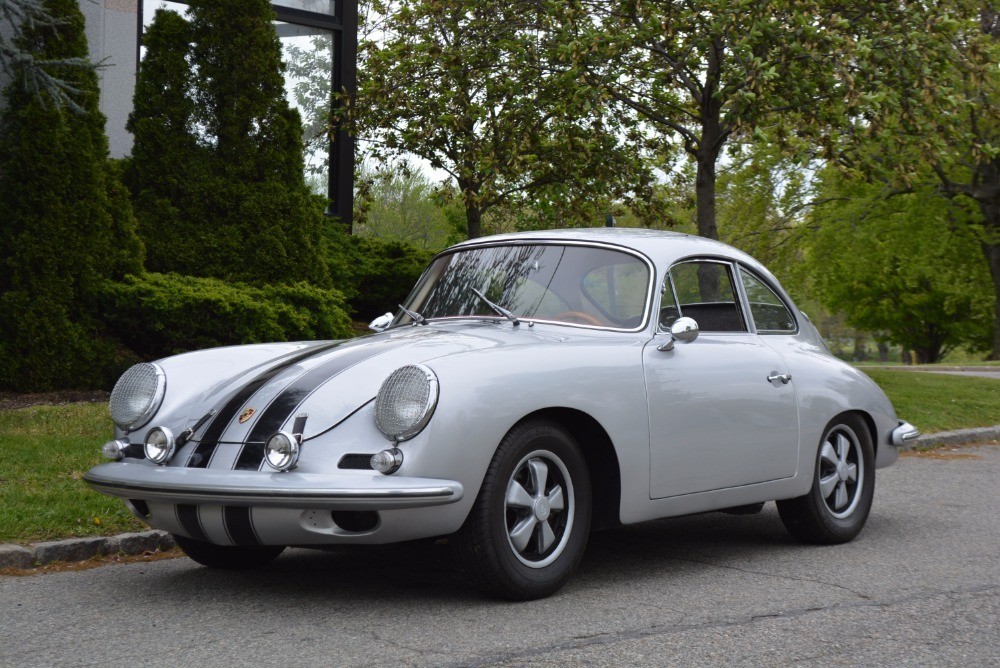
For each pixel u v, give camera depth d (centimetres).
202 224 1148
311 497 367
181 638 366
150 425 431
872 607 416
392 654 344
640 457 444
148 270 1121
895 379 1448
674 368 468
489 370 397
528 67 1367
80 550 503
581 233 510
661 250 503
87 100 1023
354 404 394
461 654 344
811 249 3434
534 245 510
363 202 1819
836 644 363
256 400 410
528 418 411
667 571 483
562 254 499
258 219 1165
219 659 340
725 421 485
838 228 3200
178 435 415
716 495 484
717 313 522
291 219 1188
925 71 1165
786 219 2852
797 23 1145
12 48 888
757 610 409
